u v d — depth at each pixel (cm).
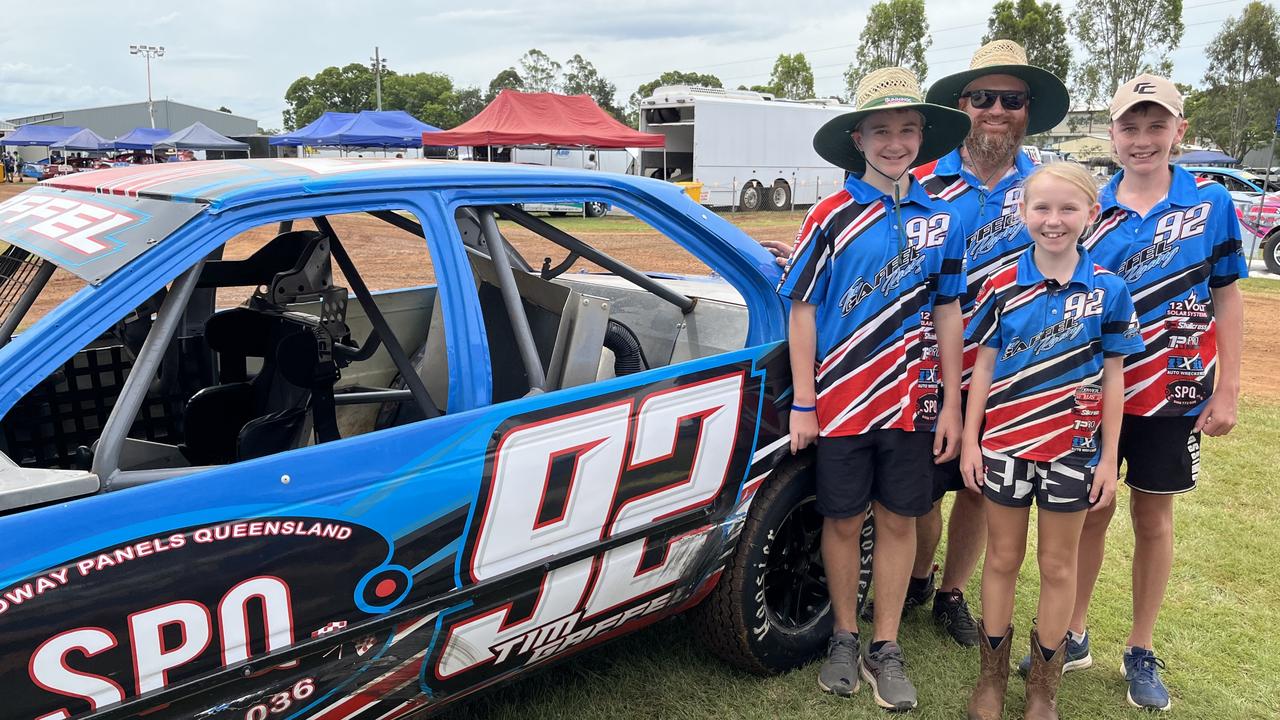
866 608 330
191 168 214
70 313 159
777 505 264
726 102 2408
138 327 263
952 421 264
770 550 271
